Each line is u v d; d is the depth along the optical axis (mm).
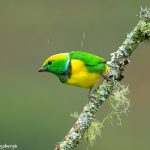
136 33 8102
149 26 8086
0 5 22641
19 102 19281
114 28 20656
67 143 7945
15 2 22750
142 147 18359
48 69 9180
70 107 18359
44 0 22531
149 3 21016
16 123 18391
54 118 18297
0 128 18562
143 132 18203
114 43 19969
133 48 8086
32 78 19922
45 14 22250
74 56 8961
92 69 8812
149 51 19656
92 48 19844
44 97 19047
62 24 21578
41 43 20875
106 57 19438
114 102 8414
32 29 21844
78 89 18469
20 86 19688
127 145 17688
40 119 18406
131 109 18547
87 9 21625
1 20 22203
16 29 22047
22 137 18000
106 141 17984
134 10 20906
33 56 20469
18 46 21047
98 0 21594
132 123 18406
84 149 17828
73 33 21016
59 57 9102
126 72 19297
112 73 8055
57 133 17891
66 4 22000
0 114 18984
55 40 20828
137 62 19500
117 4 21141
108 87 8047
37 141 17797
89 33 20641
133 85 19031
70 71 8961
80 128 7973
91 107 8016
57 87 19016
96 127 8445
